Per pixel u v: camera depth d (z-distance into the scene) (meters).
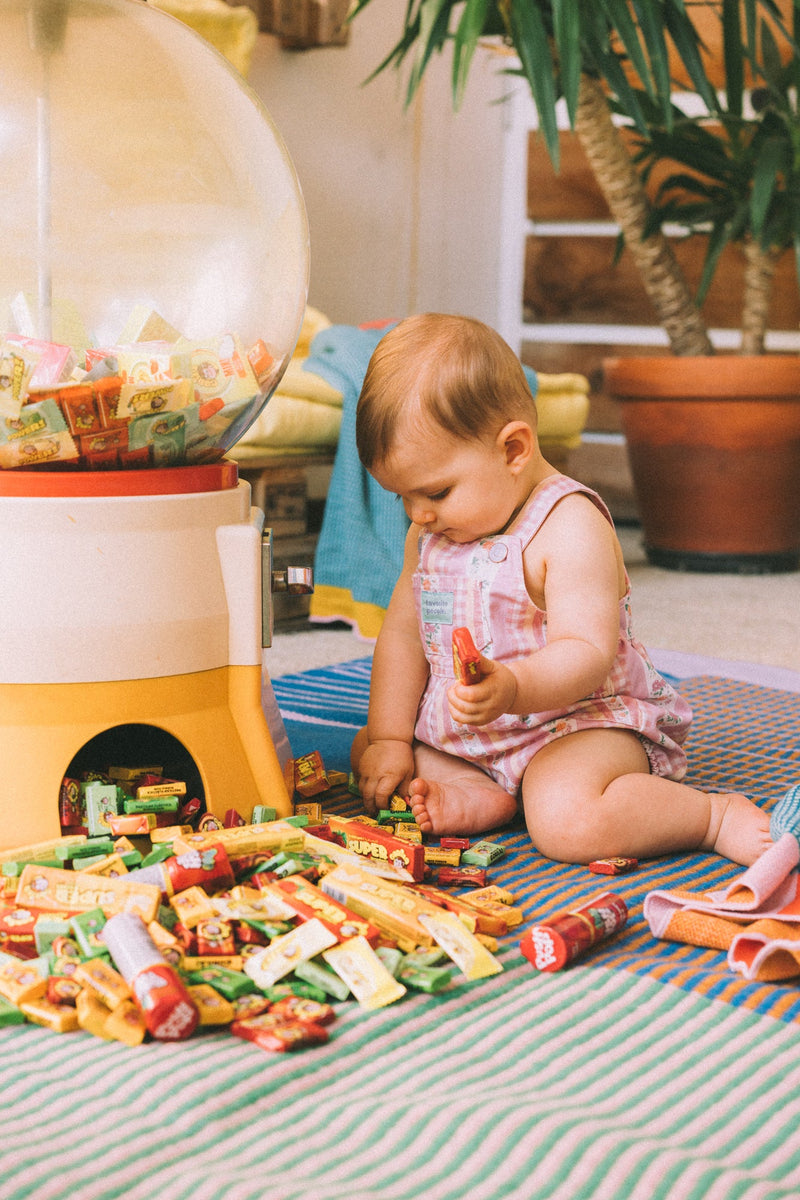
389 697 1.06
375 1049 0.62
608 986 0.70
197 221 0.97
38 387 0.79
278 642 1.80
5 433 0.80
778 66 2.32
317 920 0.71
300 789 1.06
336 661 1.67
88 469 0.85
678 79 3.07
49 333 0.93
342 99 2.71
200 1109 0.56
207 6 2.02
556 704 0.89
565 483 0.98
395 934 0.73
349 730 1.30
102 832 0.83
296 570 0.97
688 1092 0.58
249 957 0.70
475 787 0.99
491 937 0.75
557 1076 0.60
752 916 0.74
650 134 2.37
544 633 0.97
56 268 0.93
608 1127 0.54
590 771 0.92
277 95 2.51
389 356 0.94
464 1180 0.50
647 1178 0.50
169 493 0.85
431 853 0.92
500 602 0.97
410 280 3.06
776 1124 0.56
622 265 3.25
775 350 3.12
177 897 0.74
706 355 2.49
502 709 0.84
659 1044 0.63
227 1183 0.49
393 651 1.07
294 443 1.89
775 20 2.13
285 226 1.02
